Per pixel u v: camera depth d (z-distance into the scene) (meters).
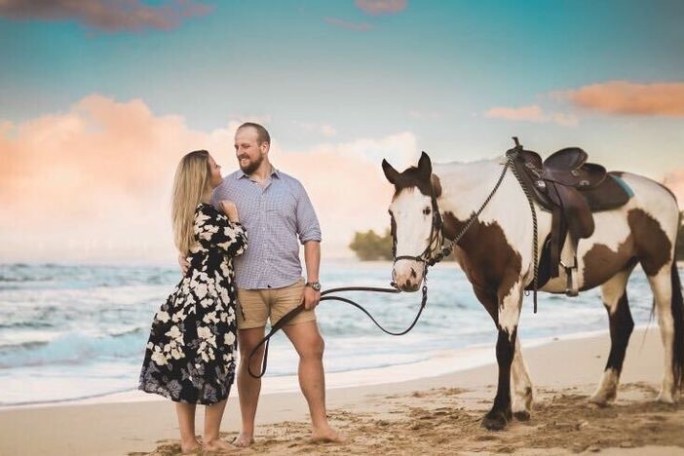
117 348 11.15
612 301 5.99
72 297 17.44
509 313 5.10
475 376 8.48
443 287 20.72
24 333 12.66
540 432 4.87
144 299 17.45
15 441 5.44
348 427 5.45
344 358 10.13
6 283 18.83
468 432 4.96
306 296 4.71
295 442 4.85
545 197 5.32
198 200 4.61
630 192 5.84
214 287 4.55
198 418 6.33
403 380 8.21
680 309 5.89
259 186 4.71
